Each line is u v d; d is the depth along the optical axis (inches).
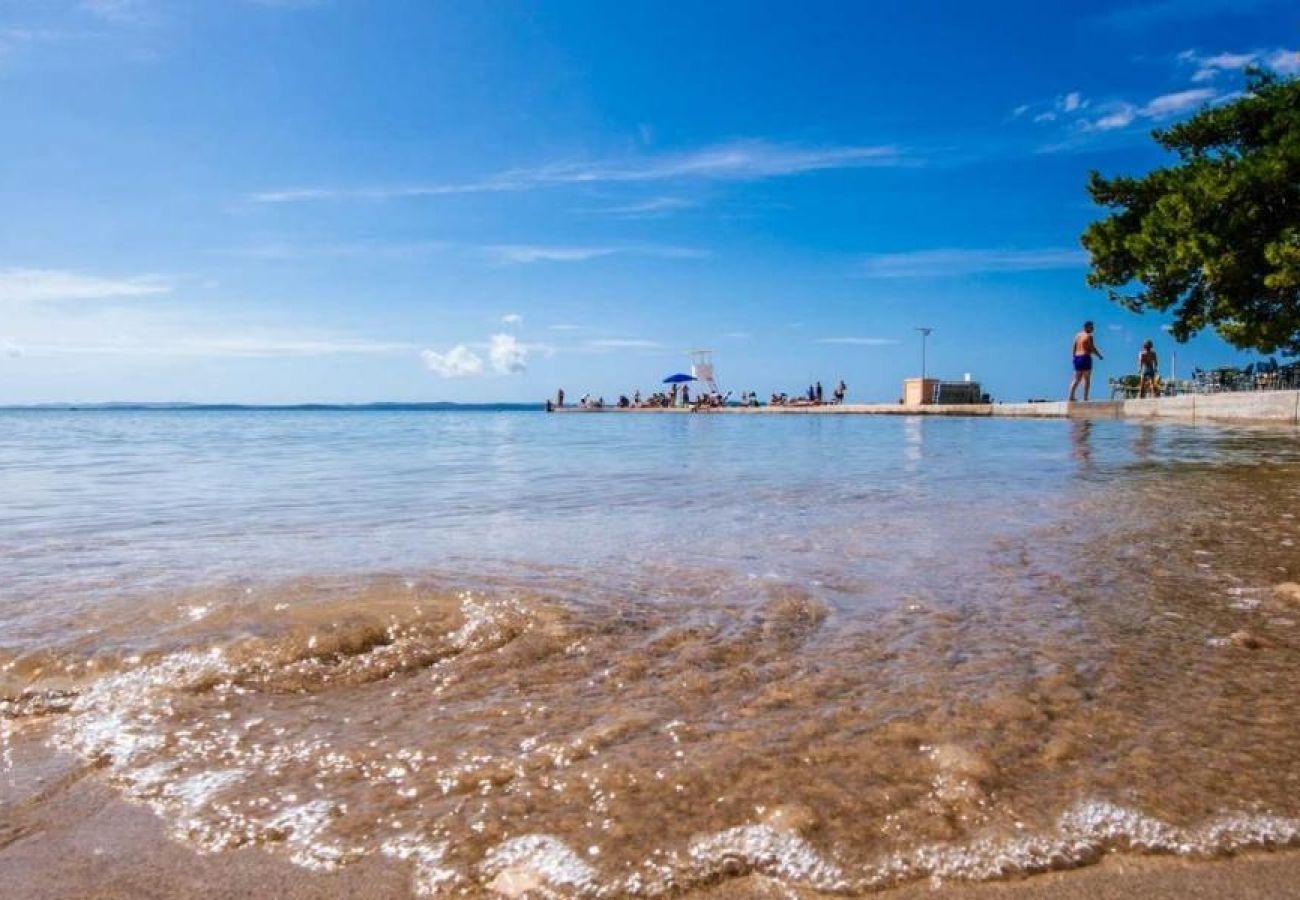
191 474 405.4
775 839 63.0
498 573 150.6
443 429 1182.9
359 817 66.9
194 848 63.0
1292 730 80.8
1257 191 563.8
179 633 112.7
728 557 165.2
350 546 182.9
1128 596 130.8
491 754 77.3
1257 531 183.9
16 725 85.4
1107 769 73.1
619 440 736.3
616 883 58.2
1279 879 58.3
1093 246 682.8
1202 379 850.8
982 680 94.7
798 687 93.3
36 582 144.8
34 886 58.1
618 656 104.7
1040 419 918.4
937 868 59.7
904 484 295.1
